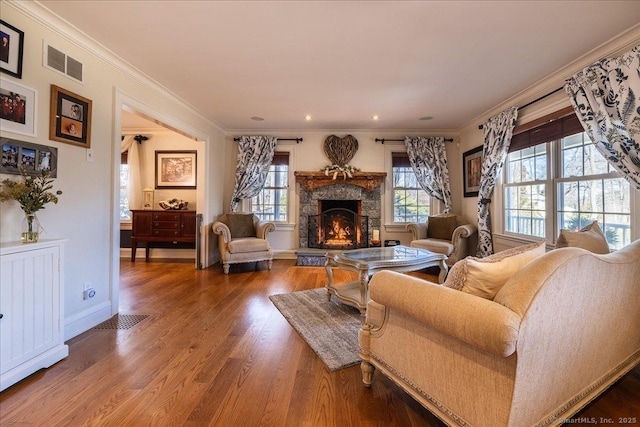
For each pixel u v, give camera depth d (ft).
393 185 18.38
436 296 4.06
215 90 11.59
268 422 4.76
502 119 12.94
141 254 18.52
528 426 3.69
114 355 6.83
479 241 14.44
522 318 3.36
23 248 5.80
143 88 10.57
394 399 5.35
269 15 6.97
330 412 5.00
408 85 11.00
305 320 8.89
